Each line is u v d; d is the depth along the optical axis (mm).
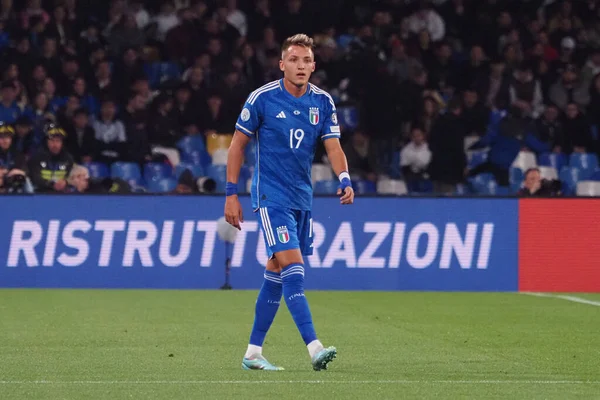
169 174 65750
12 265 53781
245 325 38375
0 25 71750
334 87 72000
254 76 72750
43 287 53812
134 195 54312
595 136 73938
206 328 37312
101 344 32500
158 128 67438
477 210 54969
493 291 54688
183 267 54219
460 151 68062
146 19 76125
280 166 26578
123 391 23047
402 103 70438
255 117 26609
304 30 75938
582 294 53406
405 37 75062
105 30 74812
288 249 26188
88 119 66938
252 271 54406
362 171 68312
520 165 68250
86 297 49188
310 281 54250
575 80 75875
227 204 26766
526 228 55031
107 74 70688
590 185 68875
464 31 78250
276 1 76938
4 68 70125
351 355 30125
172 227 54312
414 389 23516
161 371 26484
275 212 26438
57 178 58250
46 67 69812
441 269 54656
